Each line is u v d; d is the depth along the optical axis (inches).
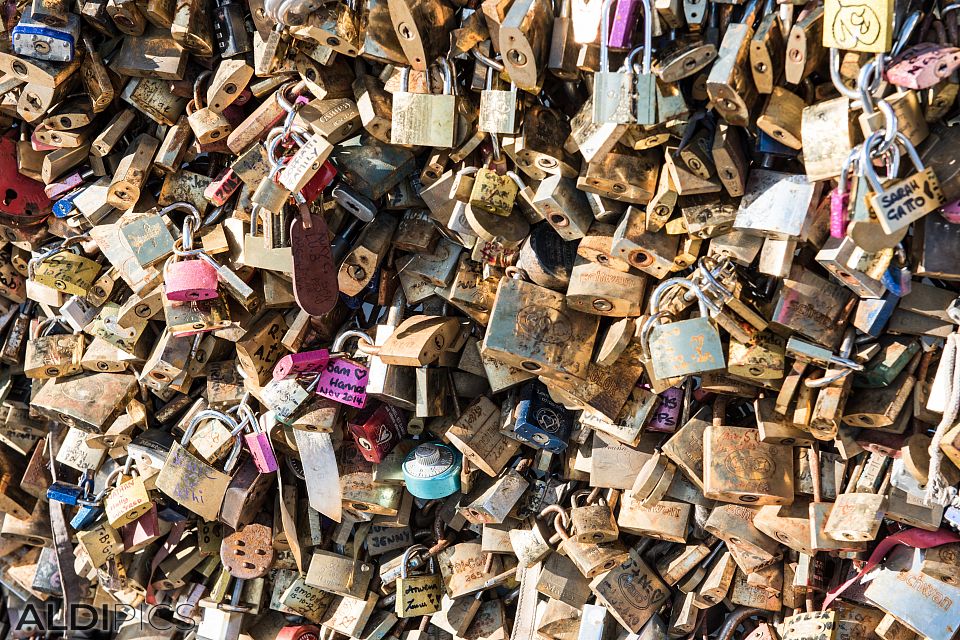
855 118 89.5
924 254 91.3
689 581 113.0
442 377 120.1
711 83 91.4
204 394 133.7
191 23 115.4
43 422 150.5
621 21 93.6
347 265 116.5
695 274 99.7
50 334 140.9
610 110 95.3
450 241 116.4
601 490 116.3
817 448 104.2
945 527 100.7
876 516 97.6
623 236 100.6
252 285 124.5
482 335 120.0
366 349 116.5
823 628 102.7
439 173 112.9
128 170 123.0
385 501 122.9
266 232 117.3
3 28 123.7
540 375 109.1
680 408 111.3
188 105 121.8
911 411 98.6
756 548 107.2
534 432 114.2
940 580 97.5
